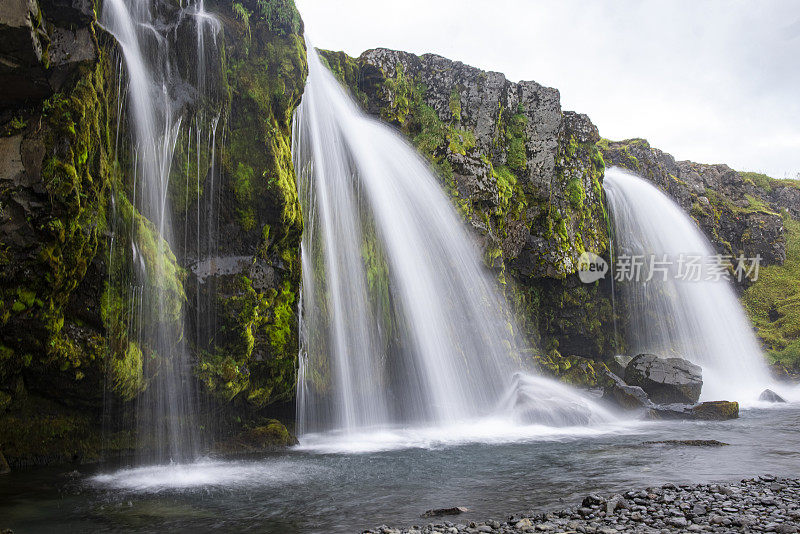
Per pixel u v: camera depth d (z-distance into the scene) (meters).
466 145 26.00
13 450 11.97
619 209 33.97
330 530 8.45
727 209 45.53
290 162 16.73
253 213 15.38
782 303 42.50
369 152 22.41
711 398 30.05
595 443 16.44
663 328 34.47
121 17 13.04
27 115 11.09
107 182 12.38
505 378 24.39
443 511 9.26
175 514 9.26
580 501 9.92
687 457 14.01
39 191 10.84
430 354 21.84
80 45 11.38
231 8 15.76
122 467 12.69
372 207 21.70
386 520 8.92
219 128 15.11
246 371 14.98
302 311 17.83
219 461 13.70
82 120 11.38
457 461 13.72
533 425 20.36
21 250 10.82
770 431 18.70
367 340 19.97
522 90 28.70
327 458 14.10
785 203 52.44
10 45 10.16
